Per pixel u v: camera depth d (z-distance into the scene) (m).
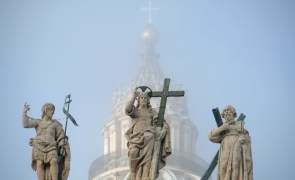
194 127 119.44
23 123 54.31
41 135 54.16
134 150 51.94
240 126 51.56
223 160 51.03
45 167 53.84
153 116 52.91
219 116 52.12
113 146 117.31
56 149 54.03
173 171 112.88
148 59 115.88
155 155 52.09
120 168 114.19
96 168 116.31
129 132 52.66
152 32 115.12
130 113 52.72
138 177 51.84
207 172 51.97
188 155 114.94
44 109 54.62
